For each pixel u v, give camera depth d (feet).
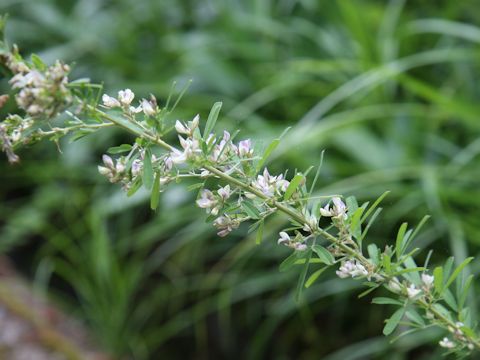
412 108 3.58
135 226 4.16
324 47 4.18
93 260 3.88
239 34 4.41
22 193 4.97
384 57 3.91
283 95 3.96
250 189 1.72
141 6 4.83
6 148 1.64
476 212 3.30
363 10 4.41
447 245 3.24
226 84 4.21
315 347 3.70
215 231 3.59
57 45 4.93
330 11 4.32
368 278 1.77
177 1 4.86
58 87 1.58
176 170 1.72
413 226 3.32
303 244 1.75
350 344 3.61
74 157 4.15
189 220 3.82
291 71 3.94
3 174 4.63
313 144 3.55
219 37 4.45
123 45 4.71
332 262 1.73
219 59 4.29
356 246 1.77
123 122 1.66
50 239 4.25
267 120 4.12
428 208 3.23
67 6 5.06
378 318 3.48
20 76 1.58
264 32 4.27
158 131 1.66
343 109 3.94
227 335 3.92
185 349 4.05
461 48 4.12
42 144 4.56
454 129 3.82
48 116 1.59
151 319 4.02
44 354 3.56
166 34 4.69
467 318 1.83
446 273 1.82
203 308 3.81
